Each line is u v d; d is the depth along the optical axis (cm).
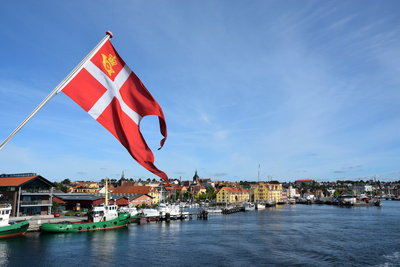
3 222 6306
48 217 8712
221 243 6444
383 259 5162
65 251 5412
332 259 5141
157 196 18750
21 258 4859
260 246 6159
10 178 9219
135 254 5341
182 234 7606
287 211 16512
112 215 8231
